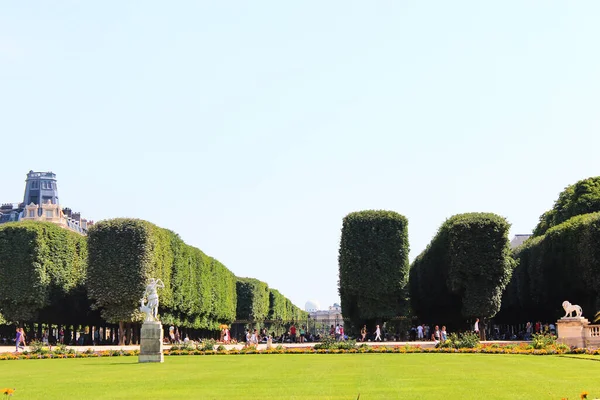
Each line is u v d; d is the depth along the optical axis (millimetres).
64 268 97625
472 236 92250
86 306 103250
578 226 93188
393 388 32156
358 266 97875
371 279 97438
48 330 115062
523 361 49438
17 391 32719
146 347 54344
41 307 94125
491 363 47750
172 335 94562
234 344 91688
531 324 108125
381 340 92688
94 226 92000
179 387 33906
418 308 111875
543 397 28422
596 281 88000
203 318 122188
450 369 42750
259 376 39438
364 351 65125
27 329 111875
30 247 93312
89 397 30125
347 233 99125
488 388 31781
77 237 102375
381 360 52906
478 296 91812
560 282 96438
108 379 38719
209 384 35188
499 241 92000
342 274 98875
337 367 45750
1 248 93062
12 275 92812
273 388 32875
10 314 93500
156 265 94062
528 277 109375
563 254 95375
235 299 152125
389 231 98188
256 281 168625
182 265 105500
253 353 67062
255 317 164750
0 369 48000
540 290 99688
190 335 126438
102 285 90500
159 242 95875
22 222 95688
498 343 74688
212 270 128375
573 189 126312
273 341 117000
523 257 110500
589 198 119250
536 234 135500
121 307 91188
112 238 91125
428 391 30859
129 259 90625
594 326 64125
